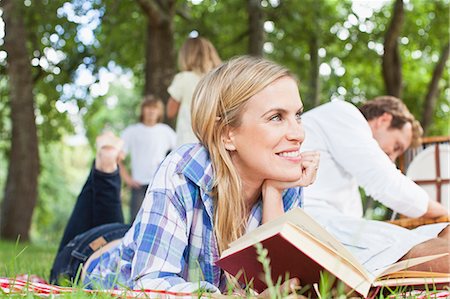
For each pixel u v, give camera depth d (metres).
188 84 5.68
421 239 2.62
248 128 2.13
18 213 12.05
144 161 7.70
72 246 3.08
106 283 2.33
